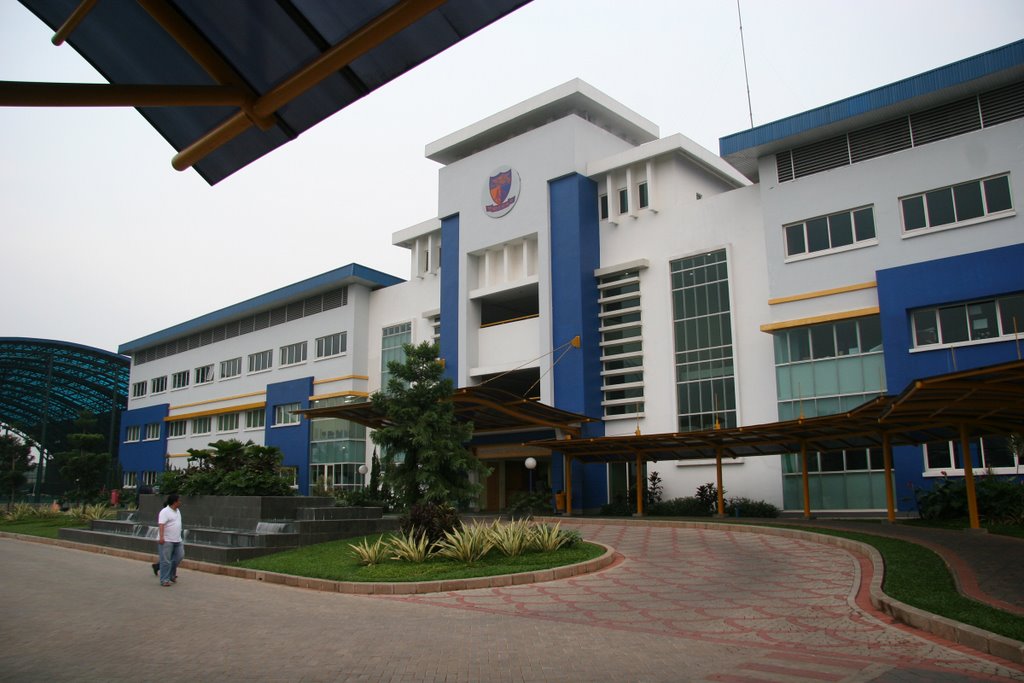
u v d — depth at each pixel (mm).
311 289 43906
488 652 8016
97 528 25531
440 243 38844
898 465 22469
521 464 36812
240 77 3707
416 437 19375
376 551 15672
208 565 17375
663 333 29266
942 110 23125
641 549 17344
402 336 40375
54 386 70688
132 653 8125
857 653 7707
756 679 6703
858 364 23781
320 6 3336
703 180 32281
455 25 3732
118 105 3215
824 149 25344
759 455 24875
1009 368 10578
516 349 33281
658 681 6699
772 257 25844
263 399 47406
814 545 16312
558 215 32000
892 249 23312
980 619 8156
